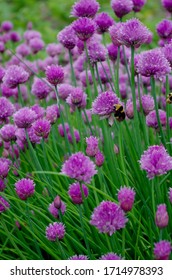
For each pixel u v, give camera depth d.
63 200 0.72
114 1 0.80
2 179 0.68
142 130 0.78
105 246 0.67
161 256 0.56
